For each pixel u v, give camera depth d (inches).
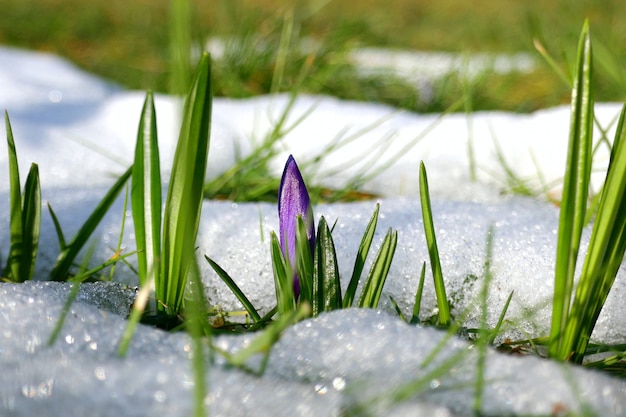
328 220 22.3
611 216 17.9
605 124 29.2
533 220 22.5
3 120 31.0
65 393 16.6
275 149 30.5
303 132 32.4
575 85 17.7
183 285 19.5
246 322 20.3
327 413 16.4
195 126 18.7
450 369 17.0
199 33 40.3
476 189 28.0
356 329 17.8
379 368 17.1
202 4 61.8
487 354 17.3
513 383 16.8
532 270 21.0
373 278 19.1
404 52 55.5
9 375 16.8
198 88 18.5
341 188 28.0
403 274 21.1
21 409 16.4
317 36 50.6
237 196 25.7
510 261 21.1
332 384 16.9
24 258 20.9
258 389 16.6
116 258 20.1
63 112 34.1
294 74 42.6
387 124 33.3
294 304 19.1
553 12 62.0
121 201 24.3
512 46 53.4
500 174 29.1
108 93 40.9
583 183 17.9
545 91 44.2
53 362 17.0
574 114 17.7
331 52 44.9
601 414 16.5
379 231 21.9
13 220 20.7
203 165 19.0
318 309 18.9
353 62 47.9
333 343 17.6
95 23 59.9
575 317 18.3
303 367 17.2
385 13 66.6
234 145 30.0
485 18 64.1
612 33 46.8
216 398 16.5
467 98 28.0
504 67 50.1
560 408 16.5
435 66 49.8
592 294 18.4
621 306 20.5
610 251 18.3
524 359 17.2
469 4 74.6
